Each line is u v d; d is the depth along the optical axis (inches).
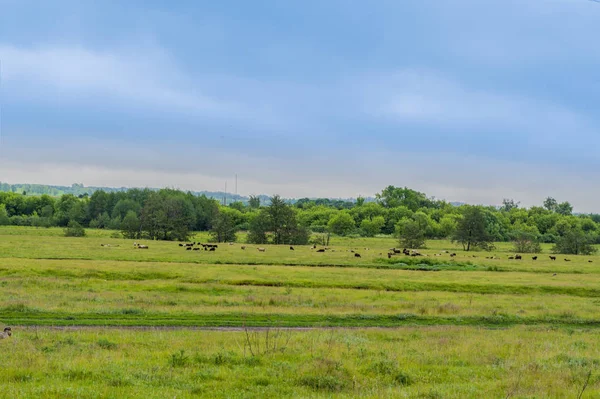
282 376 578.2
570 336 1026.7
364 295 1651.1
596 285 2079.2
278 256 3053.6
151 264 2253.9
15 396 451.8
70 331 881.5
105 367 581.9
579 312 1425.9
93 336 814.5
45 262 2076.8
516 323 1278.3
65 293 1409.9
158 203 5408.5
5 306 1114.1
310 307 1360.7
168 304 1305.4
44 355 646.5
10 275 1779.0
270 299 1429.6
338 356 697.6
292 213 5265.8
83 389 480.4
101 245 3408.0
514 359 739.4
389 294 1701.5
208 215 7298.2
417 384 580.4
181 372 587.5
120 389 493.0
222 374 574.9
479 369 668.7
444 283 1994.3
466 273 2480.3
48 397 453.1
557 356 762.2
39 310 1106.7
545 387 564.4
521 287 1995.6
